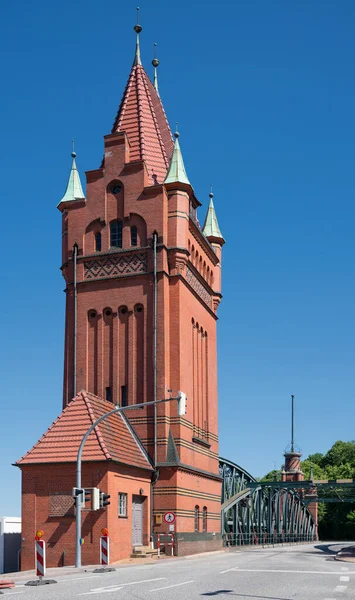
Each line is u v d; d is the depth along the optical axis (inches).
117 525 1494.8
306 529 4266.7
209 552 1948.8
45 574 1069.8
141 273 1900.8
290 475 4269.2
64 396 1925.4
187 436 1877.5
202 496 1985.7
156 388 1819.6
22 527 1486.2
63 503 1476.4
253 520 2984.7
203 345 2153.1
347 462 6205.7
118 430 1710.1
